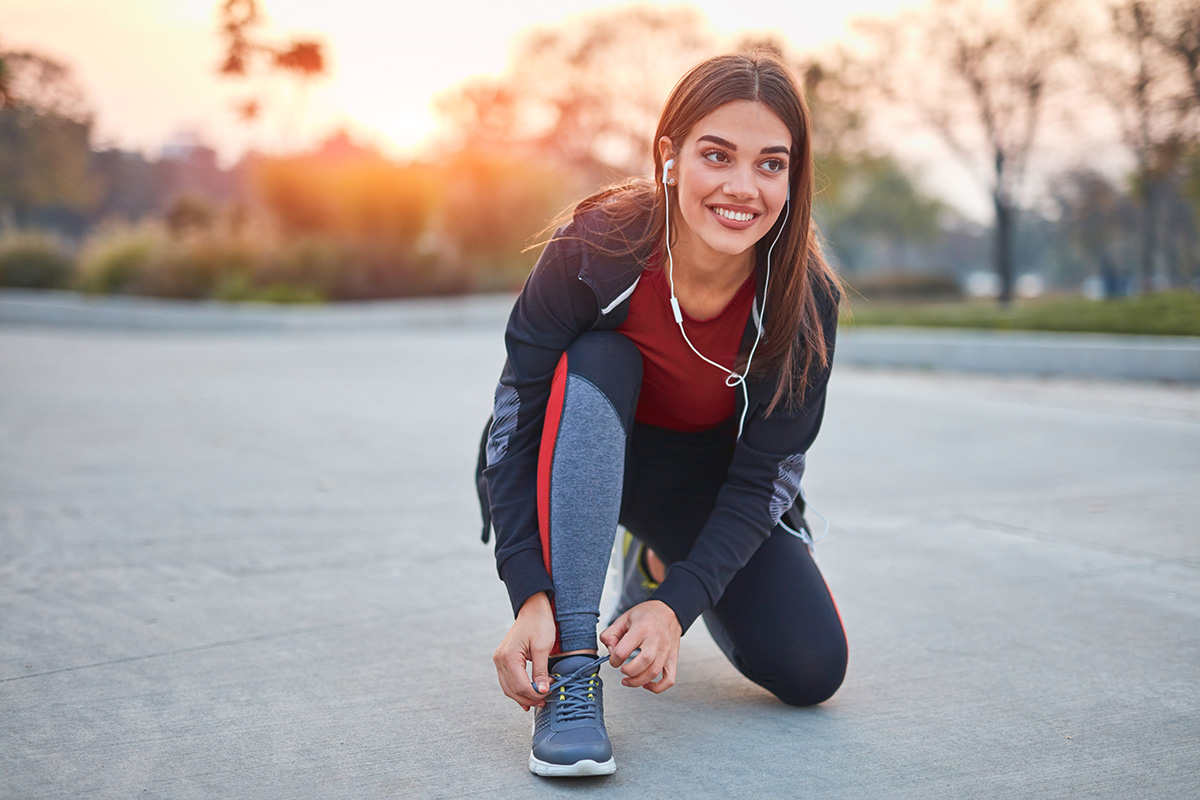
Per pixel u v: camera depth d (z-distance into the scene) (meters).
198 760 1.65
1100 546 3.18
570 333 1.76
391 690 1.97
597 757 1.57
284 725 1.80
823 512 3.67
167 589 2.60
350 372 8.47
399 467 4.38
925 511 3.69
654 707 1.93
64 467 4.17
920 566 2.96
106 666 2.07
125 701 1.89
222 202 24.20
